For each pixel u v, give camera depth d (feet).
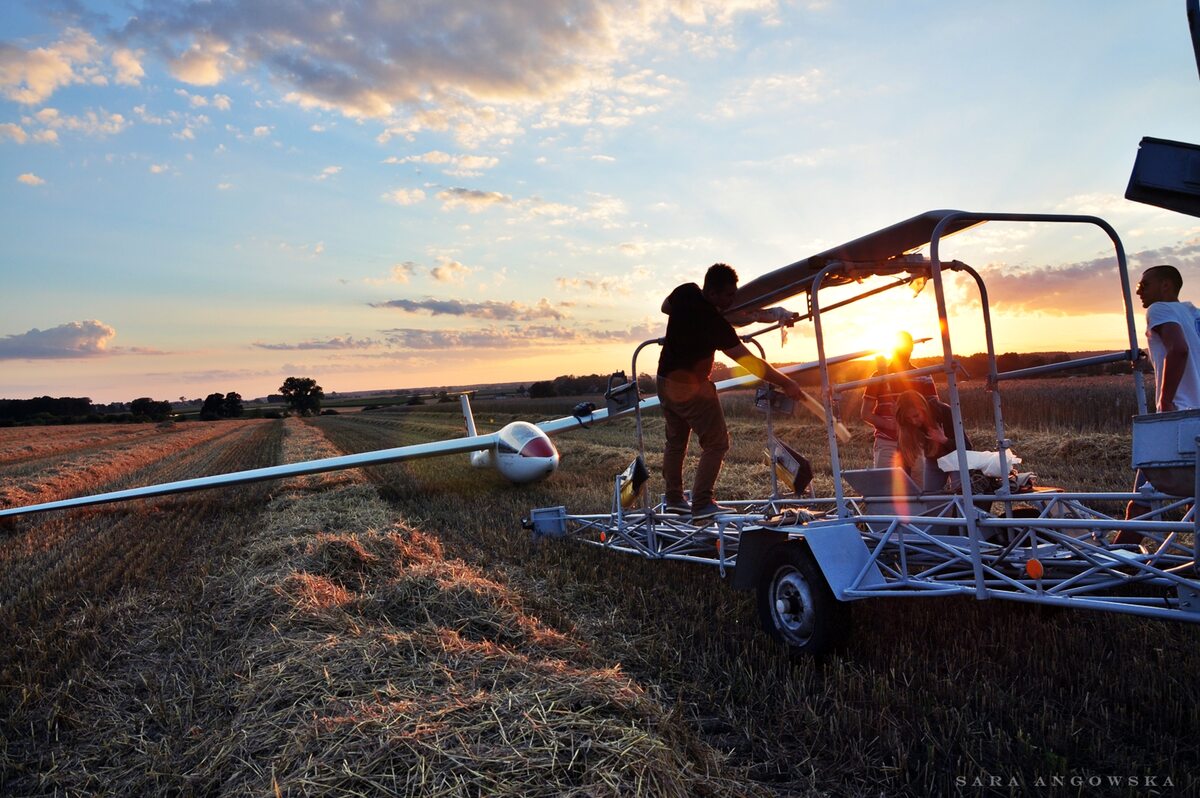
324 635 15.51
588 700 11.12
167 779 10.78
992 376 16.30
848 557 14.07
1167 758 10.16
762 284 16.66
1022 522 12.21
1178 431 10.25
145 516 41.55
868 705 12.23
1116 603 11.10
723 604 18.39
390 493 45.32
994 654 14.25
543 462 42.52
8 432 219.41
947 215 12.57
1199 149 9.76
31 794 10.93
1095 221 13.62
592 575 22.13
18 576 27.14
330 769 9.71
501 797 8.91
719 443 18.39
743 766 10.57
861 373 21.07
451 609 17.46
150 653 16.98
